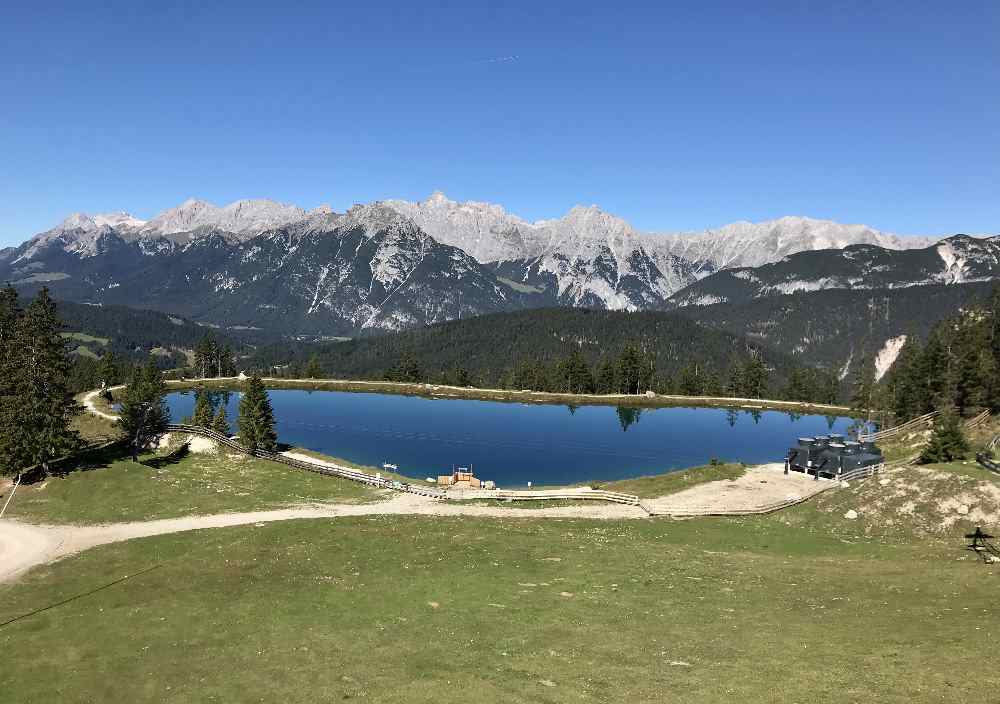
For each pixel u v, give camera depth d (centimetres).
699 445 14925
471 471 11888
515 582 5256
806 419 19212
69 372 12050
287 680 3703
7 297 13850
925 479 7188
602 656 3809
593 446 14662
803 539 6638
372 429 16475
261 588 5191
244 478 9912
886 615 4106
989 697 2855
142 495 8519
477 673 3669
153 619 4625
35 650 4194
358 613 4688
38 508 7869
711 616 4372
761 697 3112
